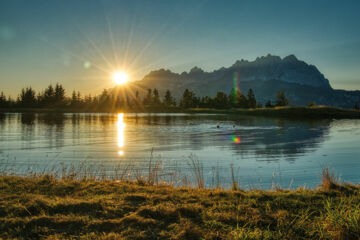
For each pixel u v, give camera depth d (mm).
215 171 12859
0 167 13523
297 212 6363
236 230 5203
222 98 138500
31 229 5199
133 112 121812
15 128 35344
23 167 13539
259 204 6836
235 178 11609
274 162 14828
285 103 116062
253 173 12461
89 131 31984
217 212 6203
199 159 15617
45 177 9461
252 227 5531
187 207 6270
